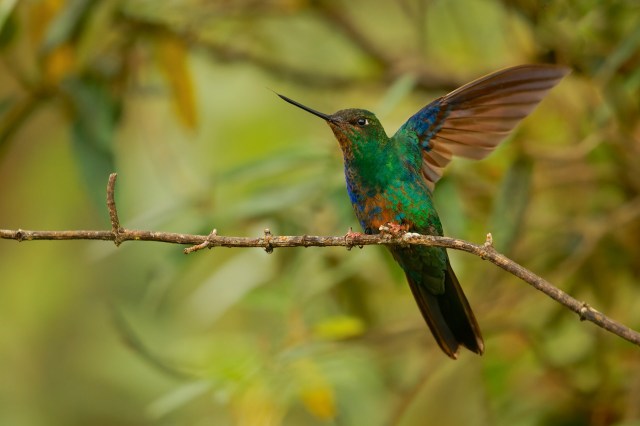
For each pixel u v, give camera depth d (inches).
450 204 357.4
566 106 405.1
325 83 430.9
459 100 315.9
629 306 405.1
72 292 507.2
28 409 492.4
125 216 469.1
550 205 416.8
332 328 350.9
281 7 419.2
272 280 390.9
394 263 368.8
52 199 510.0
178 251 376.2
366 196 309.7
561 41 364.8
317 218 385.4
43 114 508.1
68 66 376.5
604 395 378.6
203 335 464.4
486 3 434.3
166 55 393.1
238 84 487.8
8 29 366.9
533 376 396.5
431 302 304.3
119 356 497.7
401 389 398.9
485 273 414.6
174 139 459.2
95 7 374.6
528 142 368.5
